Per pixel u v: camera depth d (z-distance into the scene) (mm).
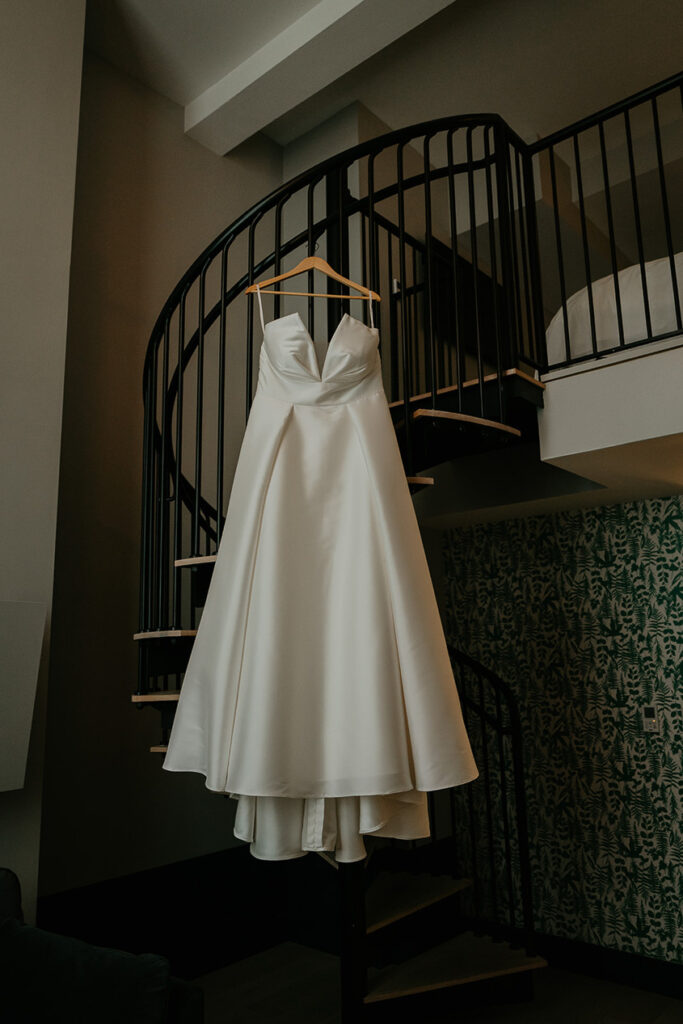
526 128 4684
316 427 1928
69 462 3262
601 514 3871
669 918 3354
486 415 2564
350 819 1727
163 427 2795
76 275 3436
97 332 3479
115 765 3209
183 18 3535
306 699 1724
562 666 3879
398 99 4352
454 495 3928
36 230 2707
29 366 2594
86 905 2982
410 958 3379
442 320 4617
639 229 2561
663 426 2363
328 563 1842
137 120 3879
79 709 3121
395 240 4406
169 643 2623
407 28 3453
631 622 3699
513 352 2555
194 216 4070
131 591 3412
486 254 5160
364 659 1703
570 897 3643
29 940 1576
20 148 2723
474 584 4281
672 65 4113
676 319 2461
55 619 3100
